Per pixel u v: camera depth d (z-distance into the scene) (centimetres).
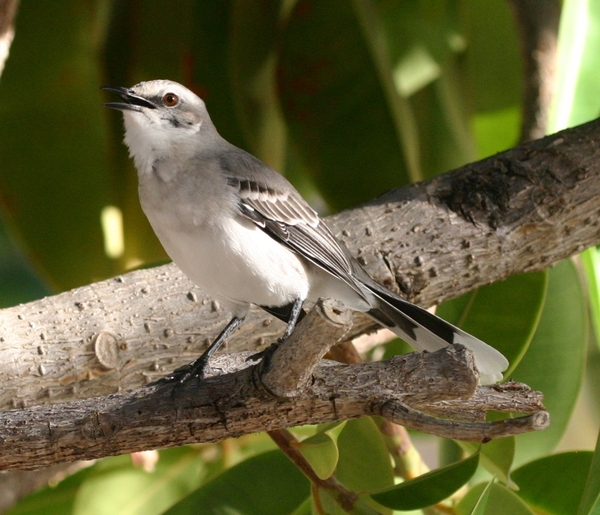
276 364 617
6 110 1079
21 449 655
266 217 830
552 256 880
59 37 1071
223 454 990
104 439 659
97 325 813
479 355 806
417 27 1138
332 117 1055
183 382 682
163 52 1091
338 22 1038
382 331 1102
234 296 828
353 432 777
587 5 859
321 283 888
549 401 918
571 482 797
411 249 862
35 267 1114
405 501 683
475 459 666
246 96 1085
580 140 888
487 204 870
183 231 809
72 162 1099
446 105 1160
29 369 788
